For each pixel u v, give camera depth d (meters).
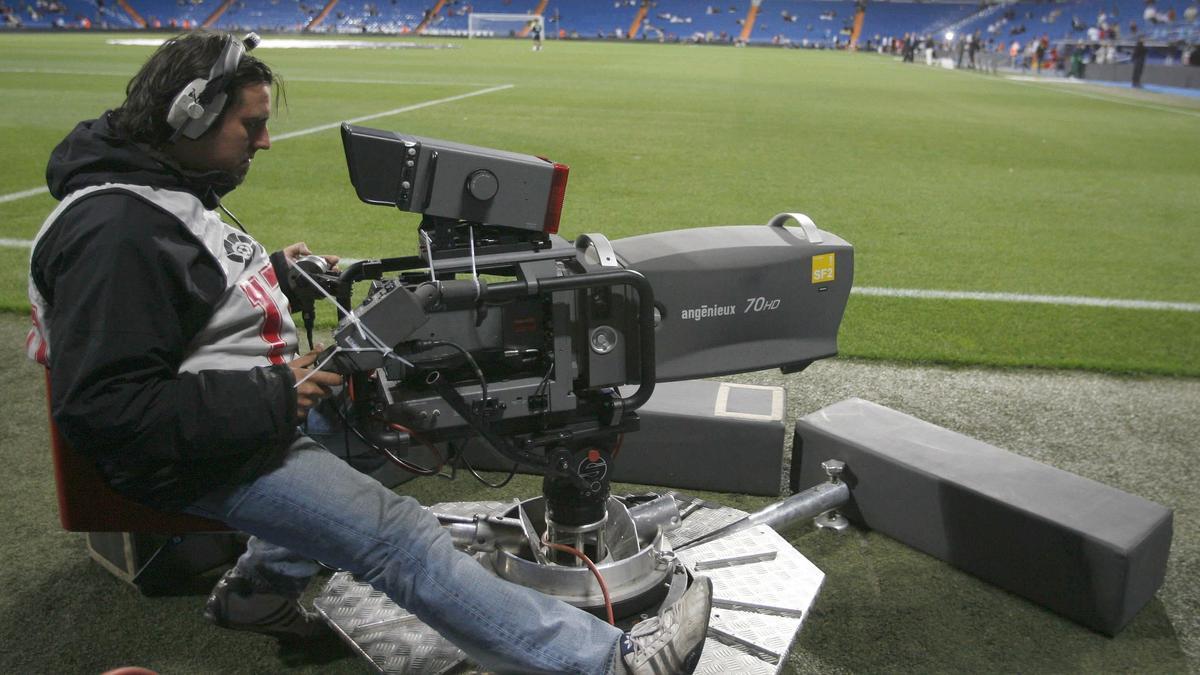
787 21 62.84
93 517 1.96
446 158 1.68
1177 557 2.57
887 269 5.82
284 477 1.63
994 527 2.37
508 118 13.84
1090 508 2.31
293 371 1.56
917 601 2.35
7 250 5.66
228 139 1.60
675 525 2.18
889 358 4.18
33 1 57.34
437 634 2.06
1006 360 4.14
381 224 6.57
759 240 1.99
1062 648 2.17
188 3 60.56
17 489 2.83
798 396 3.76
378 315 1.58
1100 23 49.66
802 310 2.04
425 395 1.76
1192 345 4.44
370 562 1.67
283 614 2.06
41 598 2.30
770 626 2.06
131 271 1.44
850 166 10.27
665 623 1.75
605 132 12.60
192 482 1.58
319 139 10.90
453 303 1.67
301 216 6.76
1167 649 2.18
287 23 61.44
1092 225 7.42
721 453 2.86
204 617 2.22
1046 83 29.27
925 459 2.56
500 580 1.73
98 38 43.19
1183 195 8.95
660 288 1.87
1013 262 6.09
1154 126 15.67
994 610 2.31
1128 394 3.82
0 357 3.92
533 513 2.12
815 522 2.71
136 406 1.44
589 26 62.97
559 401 1.80
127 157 1.52
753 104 17.73
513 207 1.75
